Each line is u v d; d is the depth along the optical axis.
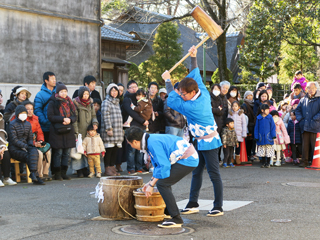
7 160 7.73
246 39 22.62
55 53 14.30
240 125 10.49
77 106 8.57
